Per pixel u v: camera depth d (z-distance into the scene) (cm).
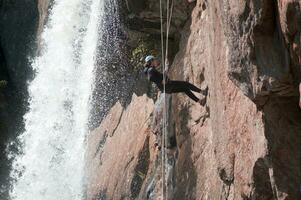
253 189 1018
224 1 986
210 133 1321
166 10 1586
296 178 945
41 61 2569
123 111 2014
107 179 1945
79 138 2258
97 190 2005
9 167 2741
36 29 2783
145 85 1875
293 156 952
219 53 1116
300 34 822
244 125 1036
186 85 1380
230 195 1132
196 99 1382
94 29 2134
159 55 1744
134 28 1723
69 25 2373
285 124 957
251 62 933
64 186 2245
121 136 1962
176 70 1565
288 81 895
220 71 1120
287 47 866
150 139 1772
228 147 1102
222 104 1123
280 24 869
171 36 1692
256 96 946
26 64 2803
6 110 2867
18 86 2878
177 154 1530
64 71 2373
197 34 1456
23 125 2755
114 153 1966
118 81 2041
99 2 2048
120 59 1959
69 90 2339
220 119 1139
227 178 1126
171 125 1579
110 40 1942
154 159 1723
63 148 2317
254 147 1001
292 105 954
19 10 2966
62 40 2400
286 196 943
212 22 1145
